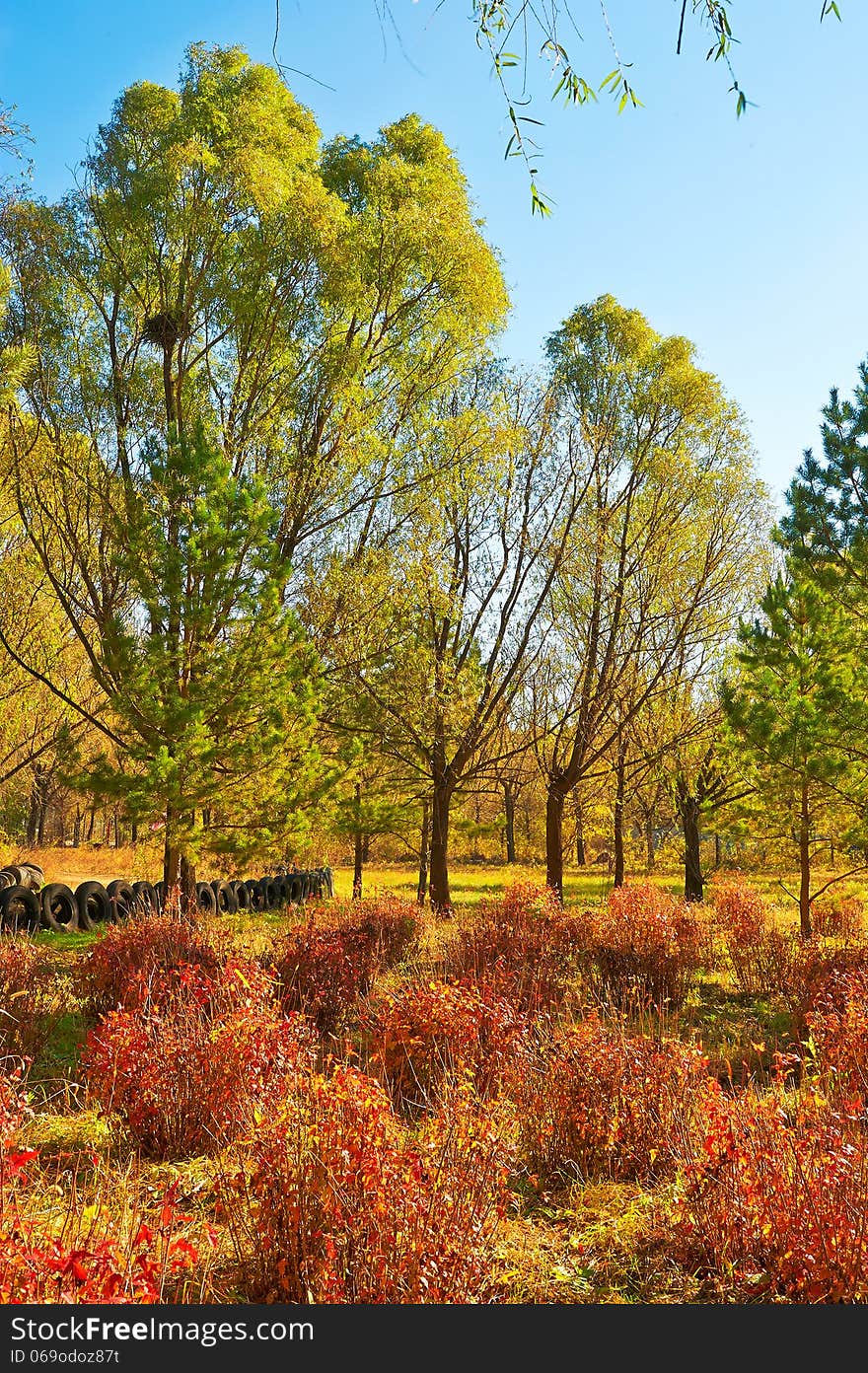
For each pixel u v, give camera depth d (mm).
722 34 3234
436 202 18078
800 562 14477
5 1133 4047
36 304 14734
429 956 12781
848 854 15281
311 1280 3680
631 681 20328
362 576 16953
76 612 17500
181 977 7590
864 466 13656
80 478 15195
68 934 16281
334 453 17156
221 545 13148
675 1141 5531
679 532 19734
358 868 22391
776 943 12703
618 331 20359
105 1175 4797
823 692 13594
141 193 15016
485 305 18250
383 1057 6582
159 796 12828
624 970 10891
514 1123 5832
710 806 16562
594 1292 4105
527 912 13734
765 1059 8484
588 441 18312
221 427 16406
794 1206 4172
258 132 15844
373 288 17922
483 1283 3883
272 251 16078
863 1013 7004
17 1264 3109
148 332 15898
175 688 13258
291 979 8828
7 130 7285
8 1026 7766
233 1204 4160
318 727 17531
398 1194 3836
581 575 19281
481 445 17734
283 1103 4535
